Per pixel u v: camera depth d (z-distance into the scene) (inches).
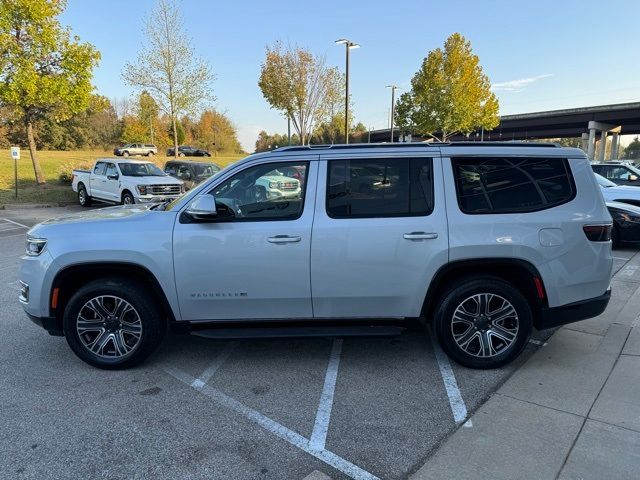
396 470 111.1
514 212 154.2
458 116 1309.1
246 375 160.9
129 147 1902.1
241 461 114.7
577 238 154.4
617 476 105.2
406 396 145.3
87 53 745.0
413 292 155.6
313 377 159.0
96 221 161.9
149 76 944.9
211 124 2992.1
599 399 139.0
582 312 157.8
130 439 123.7
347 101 1042.7
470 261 153.4
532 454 113.9
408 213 154.4
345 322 160.1
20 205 701.3
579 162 158.2
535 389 146.2
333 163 157.1
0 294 259.6
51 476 109.0
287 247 153.3
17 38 703.1
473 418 131.2
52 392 149.3
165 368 166.7
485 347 158.7
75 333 161.8
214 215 151.3
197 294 157.0
